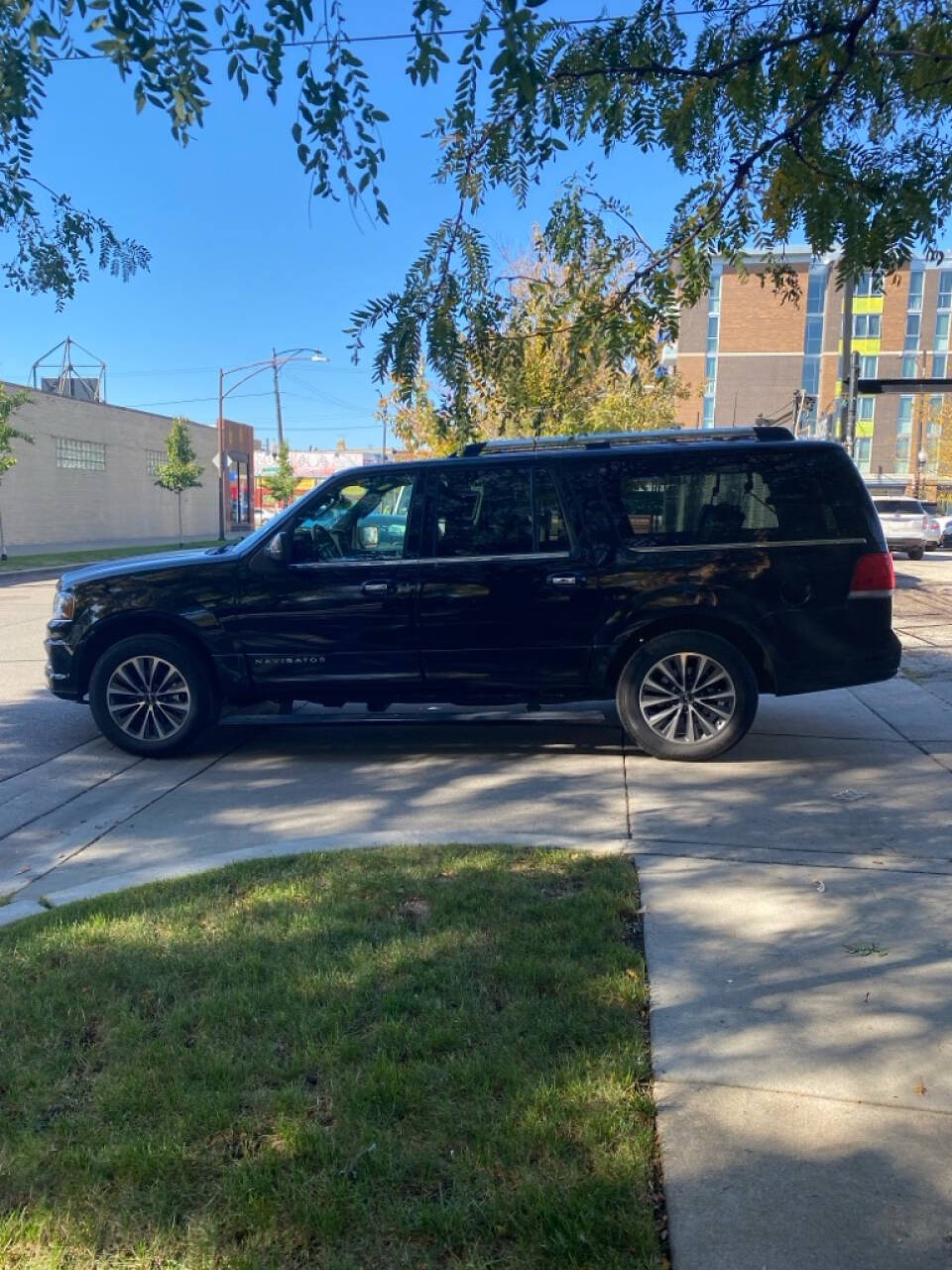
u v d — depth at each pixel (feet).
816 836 17.10
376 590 22.27
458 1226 7.66
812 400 79.36
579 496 21.91
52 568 92.73
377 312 13.65
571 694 22.49
